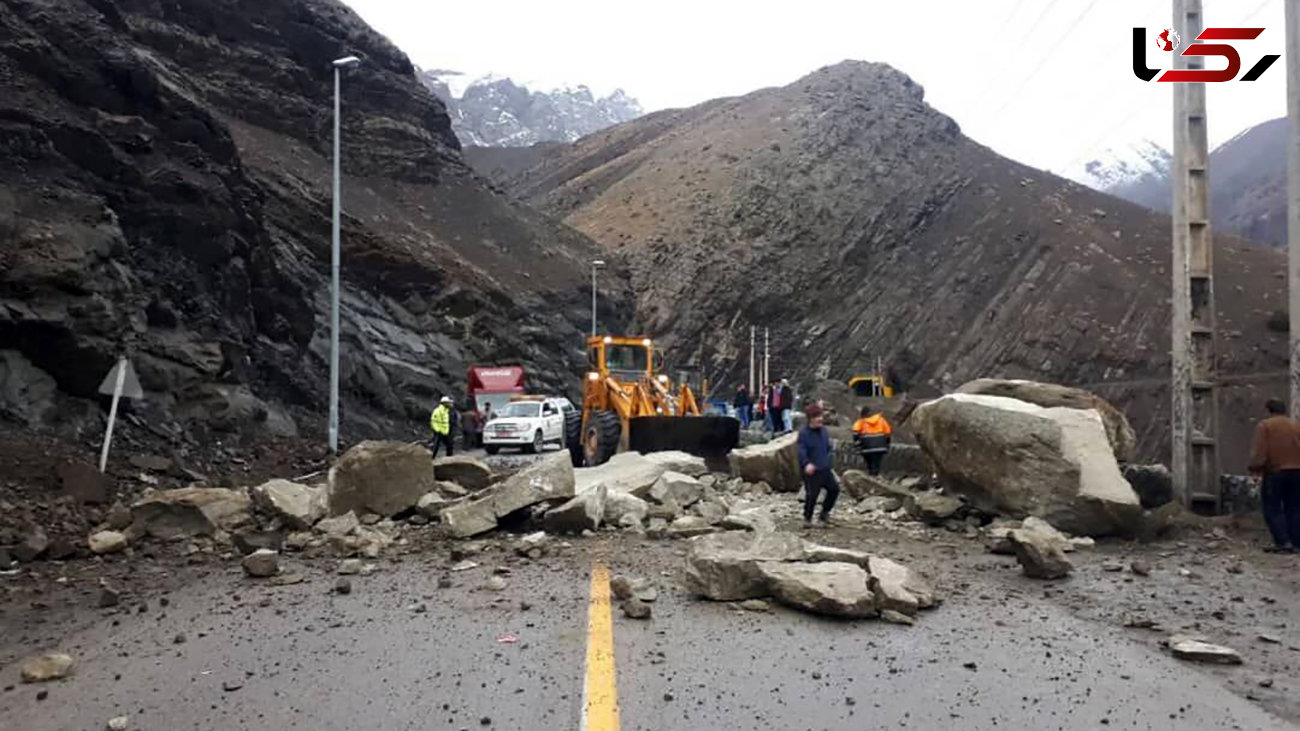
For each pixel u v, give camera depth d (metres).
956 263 101.25
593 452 21.94
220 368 20.62
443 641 6.45
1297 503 9.82
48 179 17.84
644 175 116.19
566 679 5.53
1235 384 74.31
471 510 11.11
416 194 62.69
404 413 35.72
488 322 49.06
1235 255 108.06
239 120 51.50
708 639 6.44
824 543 10.85
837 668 5.77
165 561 9.89
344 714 4.99
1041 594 7.97
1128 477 12.98
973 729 4.74
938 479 13.85
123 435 16.69
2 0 20.78
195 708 5.12
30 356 15.62
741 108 136.38
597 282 65.81
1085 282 95.62
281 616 7.29
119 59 22.19
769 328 91.81
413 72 69.88
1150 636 6.59
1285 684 5.46
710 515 12.80
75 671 5.87
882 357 89.88
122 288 17.78
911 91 138.88
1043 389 14.41
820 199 104.62
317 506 11.66
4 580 8.85
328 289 36.31
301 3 58.34
